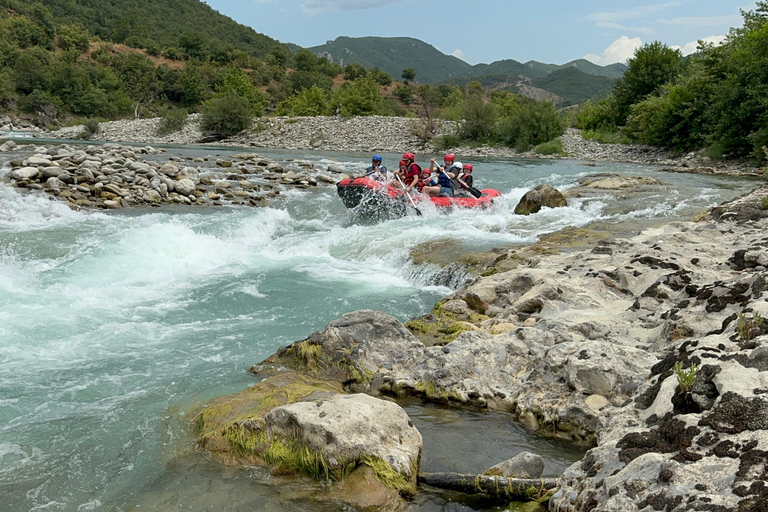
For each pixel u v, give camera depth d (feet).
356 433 11.48
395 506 10.69
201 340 19.84
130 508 10.78
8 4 329.11
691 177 64.64
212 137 144.46
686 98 92.48
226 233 36.50
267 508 10.65
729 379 9.62
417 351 17.08
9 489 11.44
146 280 27.04
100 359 18.10
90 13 403.34
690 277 18.88
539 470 11.37
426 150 122.42
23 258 28.12
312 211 46.44
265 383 15.39
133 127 159.33
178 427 13.83
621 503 8.06
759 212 29.27
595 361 14.01
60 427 13.88
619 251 25.02
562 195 43.21
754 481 7.52
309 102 177.37
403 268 29.91
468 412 14.70
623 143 110.73
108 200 42.78
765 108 73.26
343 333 17.24
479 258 28.17
